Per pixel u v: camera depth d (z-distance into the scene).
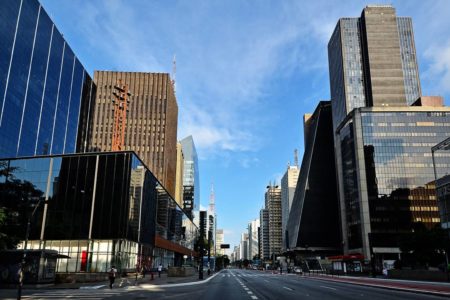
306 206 174.50
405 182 123.38
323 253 170.12
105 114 147.12
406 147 126.00
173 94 165.38
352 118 132.12
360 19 164.25
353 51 160.62
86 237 55.84
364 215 121.12
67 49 138.38
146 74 151.50
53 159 60.59
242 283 42.28
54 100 128.38
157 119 146.25
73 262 55.28
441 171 124.25
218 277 63.88
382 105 148.00
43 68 121.81
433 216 120.75
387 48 154.75
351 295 24.33
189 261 130.00
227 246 97.62
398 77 151.00
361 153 126.06
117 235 55.22
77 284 37.94
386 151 125.75
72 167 59.62
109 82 151.00
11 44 104.38
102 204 56.97
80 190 58.19
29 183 59.91
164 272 84.31
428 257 54.28
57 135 129.50
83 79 150.12
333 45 175.25
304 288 32.28
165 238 83.44
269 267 176.38
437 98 135.00
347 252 133.75
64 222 56.91
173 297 24.06
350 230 131.75
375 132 127.44
